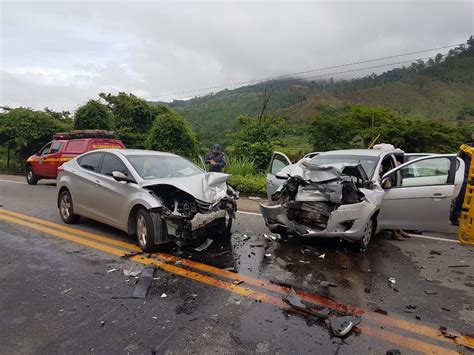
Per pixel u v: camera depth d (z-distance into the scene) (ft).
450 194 18.17
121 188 18.06
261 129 54.19
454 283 14.02
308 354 9.11
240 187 37.24
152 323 10.53
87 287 12.98
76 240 18.63
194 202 17.17
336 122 65.46
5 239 18.89
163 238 16.72
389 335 10.07
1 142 75.97
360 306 11.84
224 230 19.36
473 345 9.67
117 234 19.83
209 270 14.73
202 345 9.46
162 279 13.71
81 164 21.74
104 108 70.33
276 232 20.36
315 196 17.89
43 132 72.59
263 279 13.93
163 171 19.45
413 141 61.11
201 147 69.15
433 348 9.49
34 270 14.58
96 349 9.28
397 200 18.76
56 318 10.80
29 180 45.93
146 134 73.26
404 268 15.60
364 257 16.99
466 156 23.81
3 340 9.66
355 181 18.86
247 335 9.94
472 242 17.40
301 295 12.57
